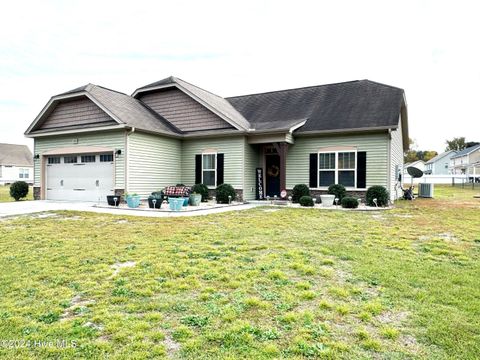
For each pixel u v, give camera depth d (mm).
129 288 4090
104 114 14992
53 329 3080
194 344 2793
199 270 4699
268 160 16516
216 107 15578
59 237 7152
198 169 16219
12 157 49406
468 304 3549
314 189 14875
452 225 8438
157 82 17234
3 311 3482
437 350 2701
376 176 13711
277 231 7613
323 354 2633
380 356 2619
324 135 14680
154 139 15172
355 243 6383
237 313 3359
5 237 7199
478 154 50062
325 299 3707
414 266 4863
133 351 2711
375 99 15352
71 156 15891
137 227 8281
